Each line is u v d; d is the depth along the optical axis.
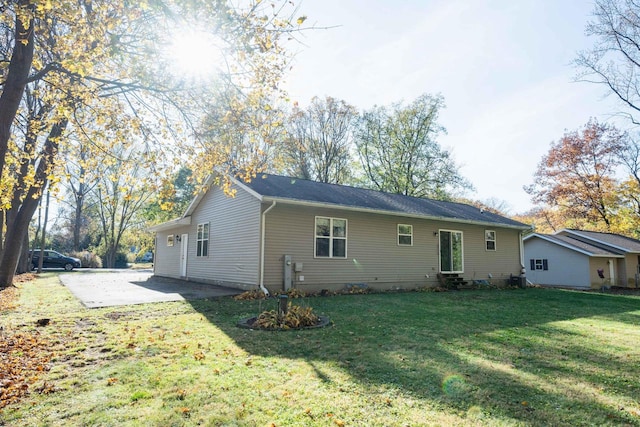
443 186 31.38
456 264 16.69
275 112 6.56
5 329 6.24
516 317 8.75
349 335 6.26
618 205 29.56
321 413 3.31
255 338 5.93
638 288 22.33
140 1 4.67
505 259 18.73
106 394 3.67
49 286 13.66
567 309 10.49
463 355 5.25
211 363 4.64
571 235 25.02
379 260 14.28
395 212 14.08
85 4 5.12
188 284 14.82
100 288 12.94
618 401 3.73
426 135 31.62
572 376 4.47
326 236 13.05
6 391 3.70
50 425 3.05
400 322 7.54
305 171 31.14
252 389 3.82
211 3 4.77
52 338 5.73
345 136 32.53
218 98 6.45
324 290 12.34
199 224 16.48
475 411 3.41
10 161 7.94
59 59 5.64
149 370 4.35
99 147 7.10
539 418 3.30
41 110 9.50
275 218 12.05
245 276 12.36
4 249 13.14
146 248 41.69
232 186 13.66
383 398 3.65
